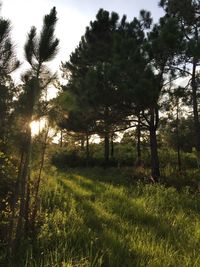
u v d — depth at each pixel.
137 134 31.36
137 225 10.11
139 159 30.47
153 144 22.89
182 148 33.31
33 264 6.98
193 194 16.33
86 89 20.88
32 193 10.15
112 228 9.91
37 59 7.90
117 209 12.52
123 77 20.53
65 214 10.88
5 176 8.97
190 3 24.75
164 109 22.66
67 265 6.66
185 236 9.38
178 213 12.17
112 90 20.22
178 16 25.12
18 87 7.77
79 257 7.36
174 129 28.44
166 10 26.03
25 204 8.92
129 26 25.00
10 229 7.62
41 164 9.10
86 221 10.55
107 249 7.61
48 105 7.97
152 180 20.83
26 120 7.71
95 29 30.92
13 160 9.20
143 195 15.93
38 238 8.41
